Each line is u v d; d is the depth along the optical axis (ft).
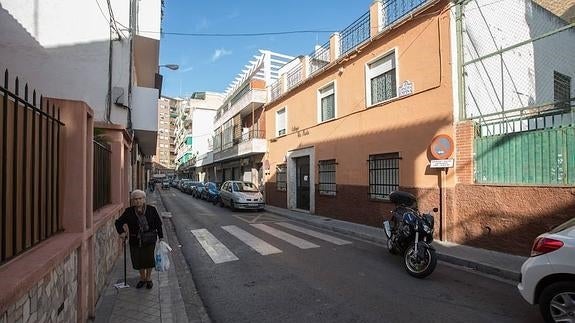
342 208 47.42
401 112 37.55
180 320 15.72
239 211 62.80
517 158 26.73
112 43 35.17
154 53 47.73
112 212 20.93
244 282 21.20
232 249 30.25
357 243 32.96
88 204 14.69
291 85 65.05
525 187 25.58
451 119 31.53
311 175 56.18
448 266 24.94
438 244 30.48
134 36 42.11
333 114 51.44
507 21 33.96
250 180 87.86
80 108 13.32
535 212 24.91
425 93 34.53
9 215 8.86
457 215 30.78
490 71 32.65
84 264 13.55
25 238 9.70
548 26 37.11
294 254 28.27
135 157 62.23
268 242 33.24
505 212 26.84
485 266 23.36
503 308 16.80
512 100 33.63
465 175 30.19
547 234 14.37
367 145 42.86
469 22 31.91
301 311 16.65
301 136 60.03
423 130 34.63
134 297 17.63
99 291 17.62
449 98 31.83
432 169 33.40
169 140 405.18
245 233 38.29
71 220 13.10
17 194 9.21
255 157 83.61
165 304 16.70
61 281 10.98
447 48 32.19
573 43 38.11
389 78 40.45
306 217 51.19
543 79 35.78
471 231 29.43
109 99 34.45
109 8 34.27
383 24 41.01
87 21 34.65
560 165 24.21
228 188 67.56
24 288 7.52
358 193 44.24
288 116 65.57
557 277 13.60
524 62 34.65
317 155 54.60
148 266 19.03
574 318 12.98
